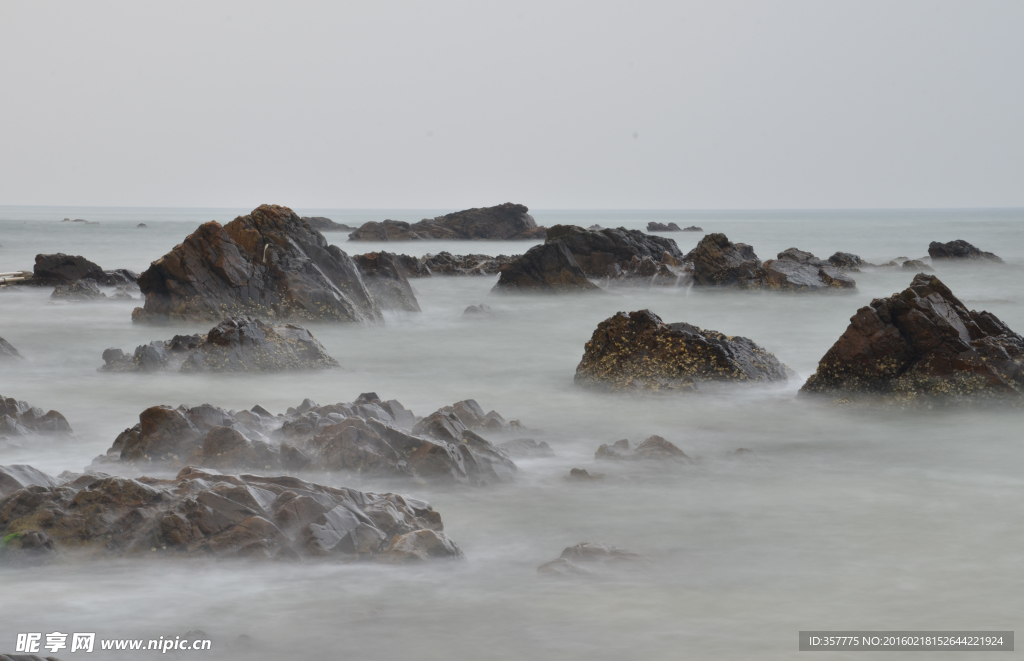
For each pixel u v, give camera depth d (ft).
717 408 51.67
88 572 25.11
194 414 37.09
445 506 31.91
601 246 164.45
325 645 21.01
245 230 93.91
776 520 30.76
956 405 49.78
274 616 22.47
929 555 27.35
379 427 35.45
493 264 175.42
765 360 58.80
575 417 49.49
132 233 392.88
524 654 20.63
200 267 91.97
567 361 71.61
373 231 371.35
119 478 28.04
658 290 143.95
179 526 26.20
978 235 383.04
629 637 21.59
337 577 24.88
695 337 57.67
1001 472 37.40
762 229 468.75
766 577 25.54
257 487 28.07
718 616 22.81
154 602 23.22
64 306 111.04
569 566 25.73
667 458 38.63
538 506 32.14
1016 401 49.47
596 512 31.53
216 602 23.25
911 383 50.98
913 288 56.13
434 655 20.56
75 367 66.23
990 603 23.84
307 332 67.10
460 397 55.52
